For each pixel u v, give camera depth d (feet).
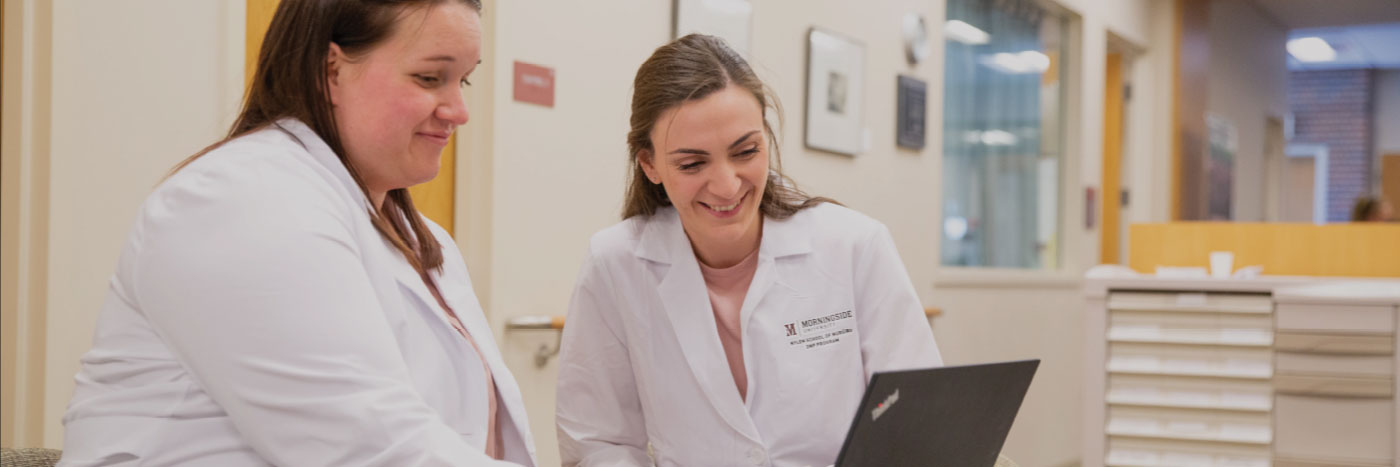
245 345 3.00
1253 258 12.18
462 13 3.56
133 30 7.38
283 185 3.19
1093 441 10.25
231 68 7.95
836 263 5.22
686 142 4.66
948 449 4.00
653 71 4.83
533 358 10.09
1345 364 9.25
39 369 7.06
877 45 15.19
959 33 18.19
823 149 13.80
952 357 17.02
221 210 3.08
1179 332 9.98
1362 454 9.18
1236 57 29.17
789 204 5.36
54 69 6.97
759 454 5.09
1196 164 25.88
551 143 10.18
